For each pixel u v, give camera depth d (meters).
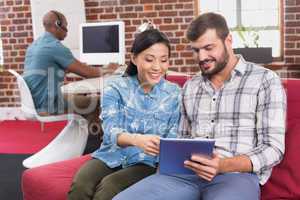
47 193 1.80
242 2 5.03
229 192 1.43
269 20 4.99
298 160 1.64
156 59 1.75
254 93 1.63
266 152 1.54
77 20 4.99
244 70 1.67
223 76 1.70
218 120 1.68
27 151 3.75
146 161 1.77
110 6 5.21
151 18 5.16
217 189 1.48
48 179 1.83
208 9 5.12
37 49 3.22
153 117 1.80
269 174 1.64
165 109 1.80
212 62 1.64
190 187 1.55
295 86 1.79
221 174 1.56
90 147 3.47
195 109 1.75
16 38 5.39
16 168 3.26
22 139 4.20
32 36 5.34
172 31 5.12
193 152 1.42
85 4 5.26
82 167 1.78
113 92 1.81
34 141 4.11
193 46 1.66
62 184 1.80
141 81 1.81
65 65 3.24
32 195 1.88
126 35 5.23
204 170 1.43
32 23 5.09
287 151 1.68
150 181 1.56
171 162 1.47
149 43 1.73
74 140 3.33
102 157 1.80
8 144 4.01
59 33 3.46
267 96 1.61
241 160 1.51
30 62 3.26
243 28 5.07
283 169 1.66
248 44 5.08
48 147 3.31
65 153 3.26
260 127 1.61
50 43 3.24
